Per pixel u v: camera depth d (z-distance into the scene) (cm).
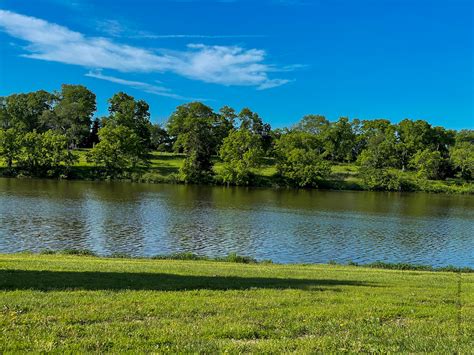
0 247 2948
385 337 761
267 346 684
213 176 10162
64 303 894
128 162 10100
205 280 1279
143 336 711
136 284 1148
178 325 779
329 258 3055
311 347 686
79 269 1441
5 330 707
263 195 7819
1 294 949
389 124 16088
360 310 945
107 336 699
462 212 6303
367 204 6981
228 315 860
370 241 3747
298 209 5847
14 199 5419
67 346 646
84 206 5100
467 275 1903
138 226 3988
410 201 7869
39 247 3005
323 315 891
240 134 10812
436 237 4072
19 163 9375
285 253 3156
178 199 6425
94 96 14188
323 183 10525
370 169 11050
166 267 1630
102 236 3481
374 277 1584
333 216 5266
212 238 3588
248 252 3134
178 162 11719
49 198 5675
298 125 17125
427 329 820
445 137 15912
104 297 961
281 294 1093
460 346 719
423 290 1278
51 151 9425
